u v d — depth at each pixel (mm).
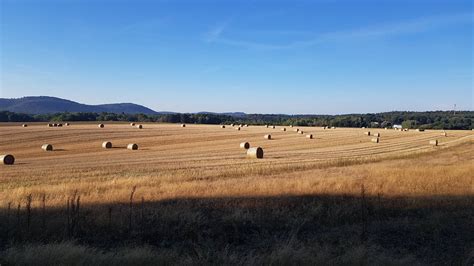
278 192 15430
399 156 37250
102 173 24688
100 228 10773
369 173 21188
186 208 12664
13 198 15016
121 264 7660
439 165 26688
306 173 22859
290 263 7906
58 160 35656
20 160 36125
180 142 56344
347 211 12781
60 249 7871
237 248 9727
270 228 11328
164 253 8547
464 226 11375
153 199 14320
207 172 24453
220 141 57969
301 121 141625
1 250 8617
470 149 46656
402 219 12125
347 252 8305
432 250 9602
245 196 14719
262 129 85062
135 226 10953
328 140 60125
